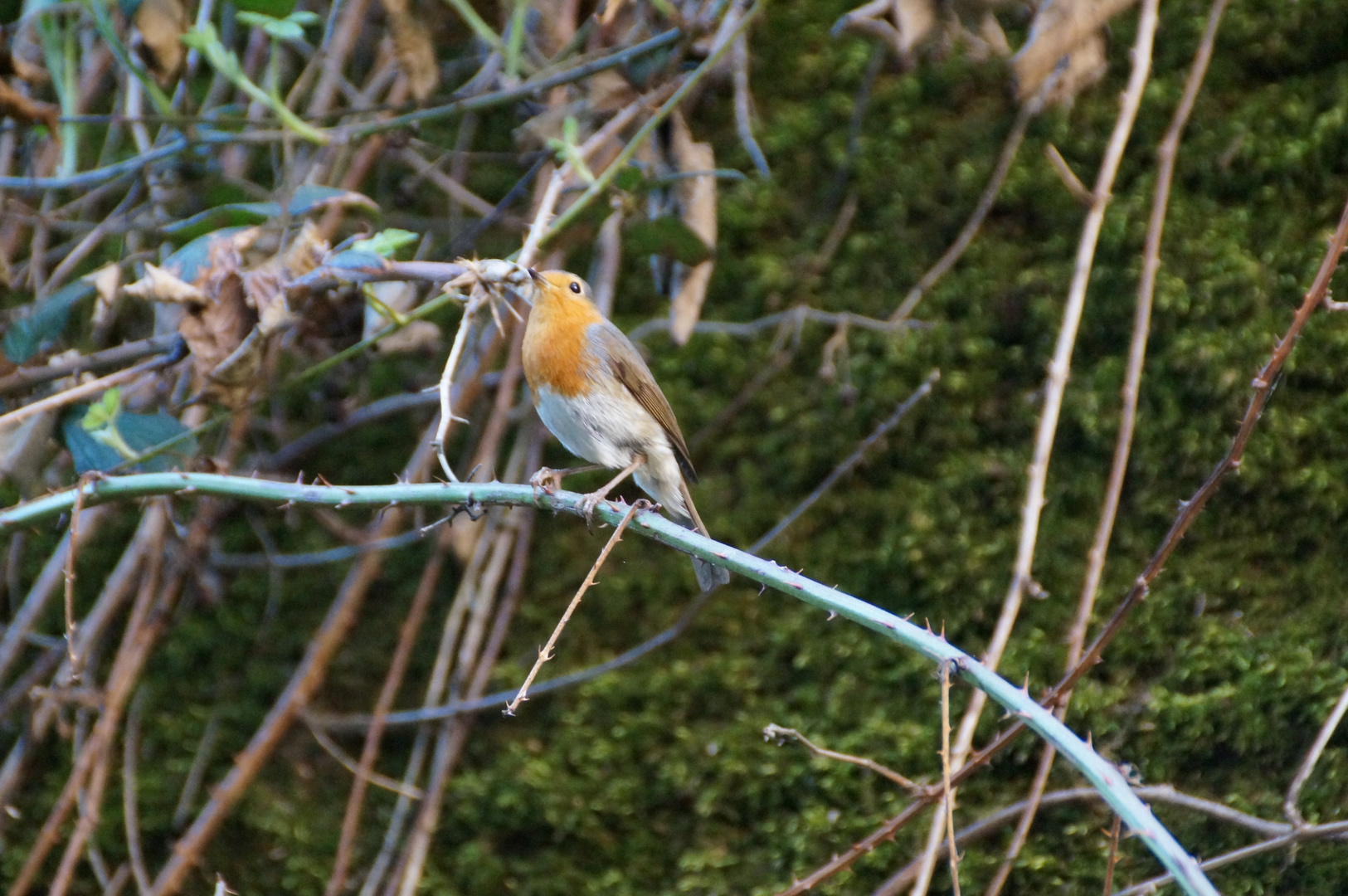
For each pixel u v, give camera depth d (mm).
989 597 7871
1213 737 7598
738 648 7992
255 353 5762
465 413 8078
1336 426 7844
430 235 8305
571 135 6145
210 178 7406
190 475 5219
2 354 6062
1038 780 6508
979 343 8086
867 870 7496
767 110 8523
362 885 7691
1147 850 7520
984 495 7980
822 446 8125
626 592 8094
